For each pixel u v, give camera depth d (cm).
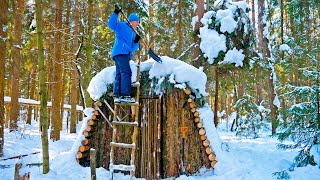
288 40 1525
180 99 689
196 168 672
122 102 592
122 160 692
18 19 1180
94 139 716
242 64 862
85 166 715
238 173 622
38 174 641
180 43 1373
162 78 679
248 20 898
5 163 769
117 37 598
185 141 681
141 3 1296
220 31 861
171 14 1452
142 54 1508
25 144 1152
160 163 678
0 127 859
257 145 962
